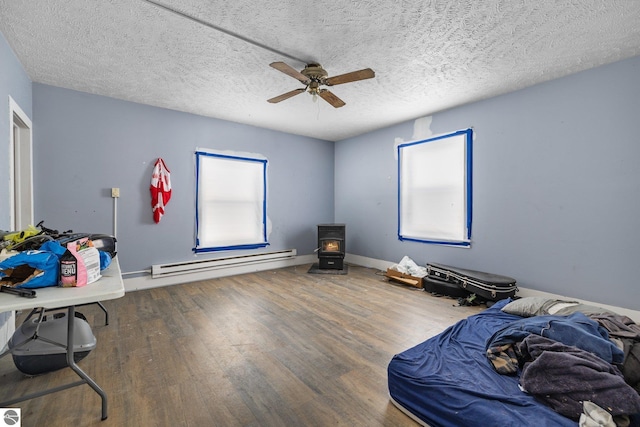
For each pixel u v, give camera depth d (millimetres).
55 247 1445
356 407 1612
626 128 2641
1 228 2168
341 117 4402
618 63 2676
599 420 1205
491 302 3291
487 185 3635
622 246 2678
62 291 1343
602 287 2789
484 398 1418
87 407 1586
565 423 1241
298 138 5461
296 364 2035
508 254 3447
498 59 2662
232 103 3820
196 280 4273
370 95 3527
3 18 2061
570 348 1578
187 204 4199
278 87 3312
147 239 3887
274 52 2543
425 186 4352
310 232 5652
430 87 3299
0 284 1315
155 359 2090
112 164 3629
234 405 1612
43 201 3229
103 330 2572
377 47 2469
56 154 3293
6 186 2295
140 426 1455
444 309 3133
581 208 2906
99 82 3180
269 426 1462
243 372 1934
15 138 2986
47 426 1444
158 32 2254
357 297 3537
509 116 3422
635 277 2613
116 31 2238
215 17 2070
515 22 2119
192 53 2572
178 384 1799
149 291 3756
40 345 1773
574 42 2379
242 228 4770
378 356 2150
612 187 2723
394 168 4820
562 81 3014
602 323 1945
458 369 1695
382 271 4953
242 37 2316
